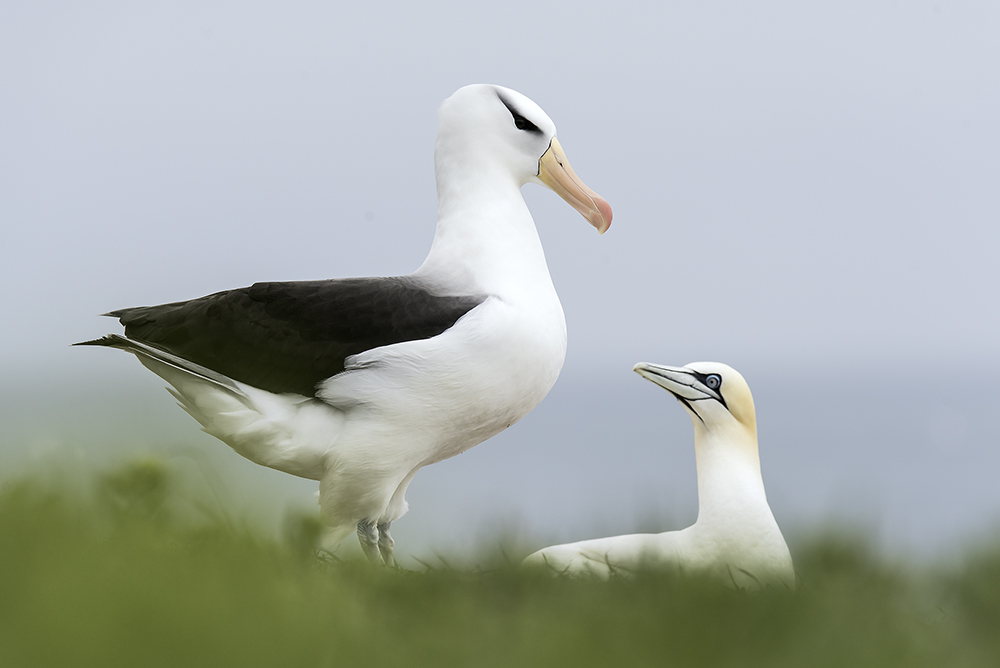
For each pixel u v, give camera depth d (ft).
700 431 37.19
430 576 25.70
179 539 24.72
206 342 38.60
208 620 16.11
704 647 18.11
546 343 39.88
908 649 18.75
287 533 29.12
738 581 27.37
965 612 24.75
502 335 38.52
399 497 41.50
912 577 27.91
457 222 42.52
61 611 15.43
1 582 16.98
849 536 29.17
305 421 38.42
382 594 23.58
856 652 18.29
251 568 20.61
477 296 39.86
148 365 39.27
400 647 17.99
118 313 40.11
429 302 39.34
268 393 38.65
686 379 37.09
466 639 18.74
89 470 26.30
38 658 14.71
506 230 42.27
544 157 44.65
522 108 44.16
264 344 38.50
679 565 25.09
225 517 25.95
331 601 19.65
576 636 17.87
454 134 43.65
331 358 38.29
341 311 38.81
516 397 39.60
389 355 37.70
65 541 19.42
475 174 43.21
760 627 18.90
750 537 35.04
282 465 39.45
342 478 38.78
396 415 37.96
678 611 19.84
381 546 41.29
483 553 29.22
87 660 14.71
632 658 17.39
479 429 40.04
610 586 24.07
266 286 39.58
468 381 38.11
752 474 36.11
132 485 26.14
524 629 19.03
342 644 17.15
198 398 38.81
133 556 19.89
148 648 15.23
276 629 16.62
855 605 21.72
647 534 36.47
